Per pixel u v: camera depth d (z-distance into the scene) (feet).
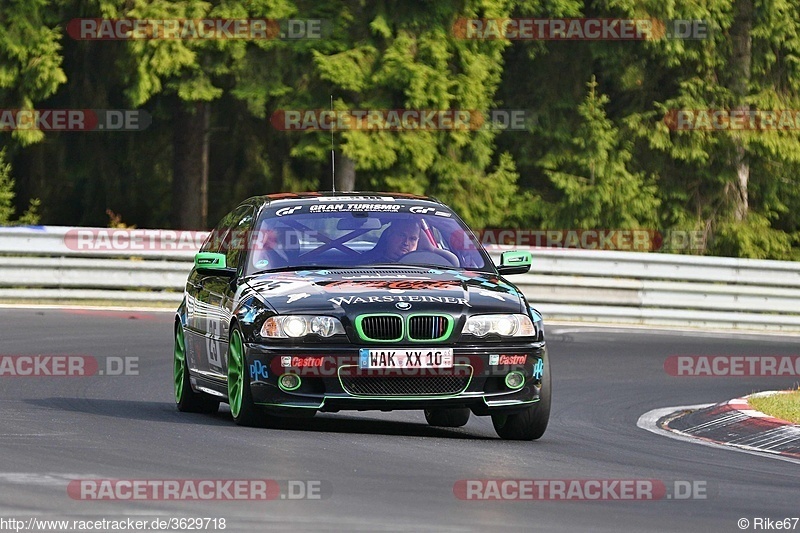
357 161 268.82
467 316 104.37
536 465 93.56
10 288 222.69
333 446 97.40
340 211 119.14
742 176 326.44
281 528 68.49
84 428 104.53
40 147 300.20
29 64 267.18
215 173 316.60
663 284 238.27
